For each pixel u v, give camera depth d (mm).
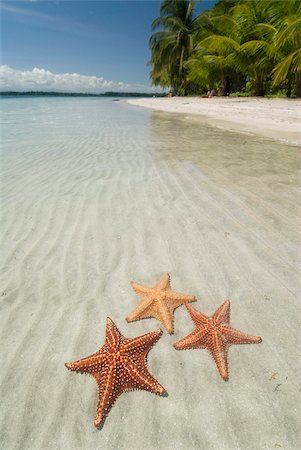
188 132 3303
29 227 1262
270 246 1062
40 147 2717
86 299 876
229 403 597
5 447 554
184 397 612
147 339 624
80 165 2068
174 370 664
